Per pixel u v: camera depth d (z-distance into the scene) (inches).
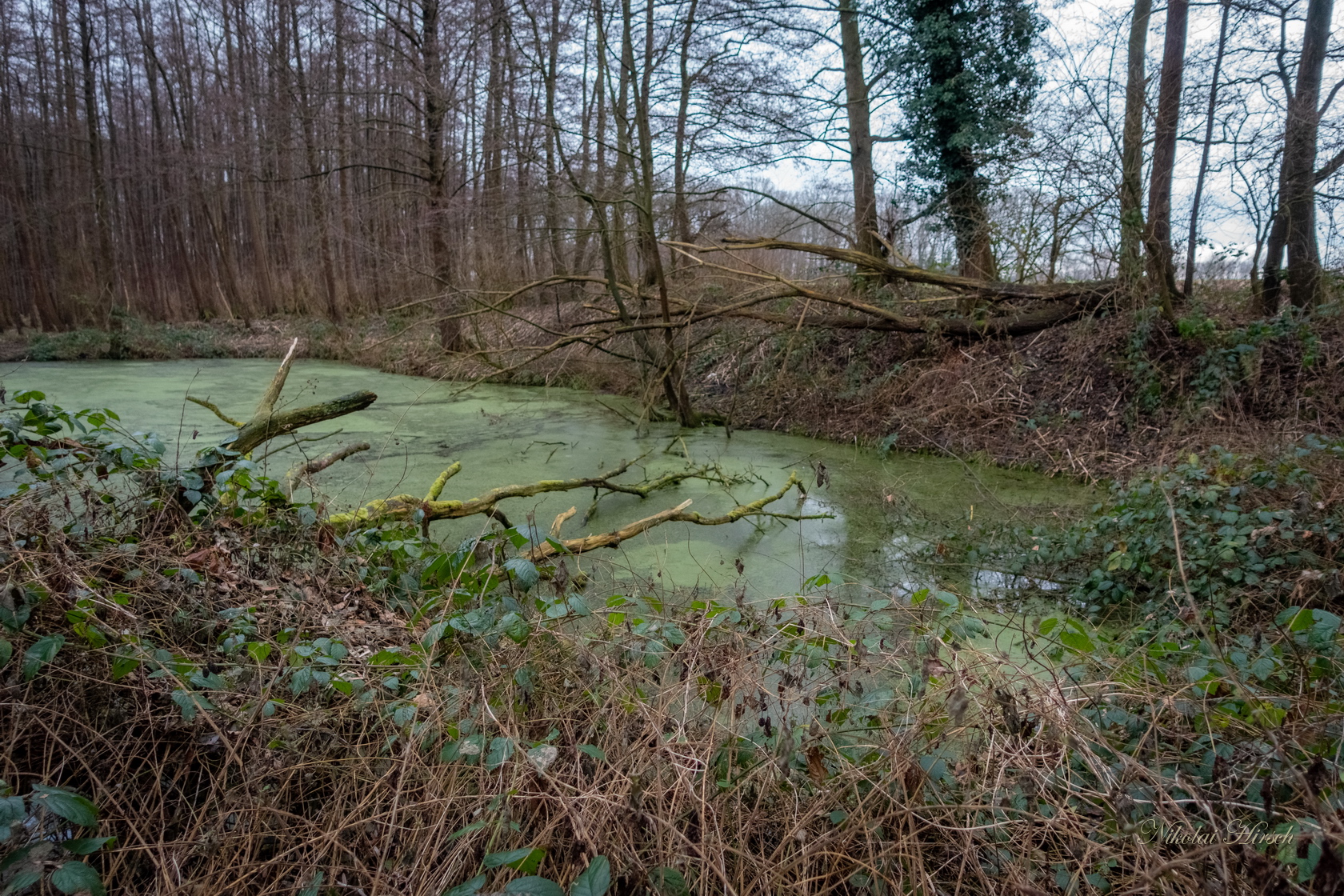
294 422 177.2
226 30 858.8
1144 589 157.5
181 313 901.2
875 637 125.0
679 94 452.8
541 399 433.1
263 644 92.6
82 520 116.9
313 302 820.0
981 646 137.3
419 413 394.6
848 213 502.9
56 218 805.9
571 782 82.0
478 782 83.7
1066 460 271.7
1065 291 324.5
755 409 371.9
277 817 82.7
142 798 83.0
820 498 249.6
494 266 547.8
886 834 79.9
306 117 605.3
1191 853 62.0
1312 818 69.1
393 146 601.3
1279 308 285.9
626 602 125.6
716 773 87.1
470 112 563.2
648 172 328.5
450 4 533.0
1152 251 276.8
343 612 119.6
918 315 362.9
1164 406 269.9
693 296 426.0
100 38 880.9
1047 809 79.1
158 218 921.5
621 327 359.3
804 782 88.0
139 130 946.7
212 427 344.8
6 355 647.8
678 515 205.8
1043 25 390.3
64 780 82.9
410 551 144.8
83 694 87.5
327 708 95.6
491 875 73.3
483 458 296.4
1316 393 240.7
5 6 802.8
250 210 892.6
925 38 401.1
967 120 398.3
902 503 235.1
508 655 102.5
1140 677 103.5
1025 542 194.7
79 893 64.1
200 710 86.9
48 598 92.8
